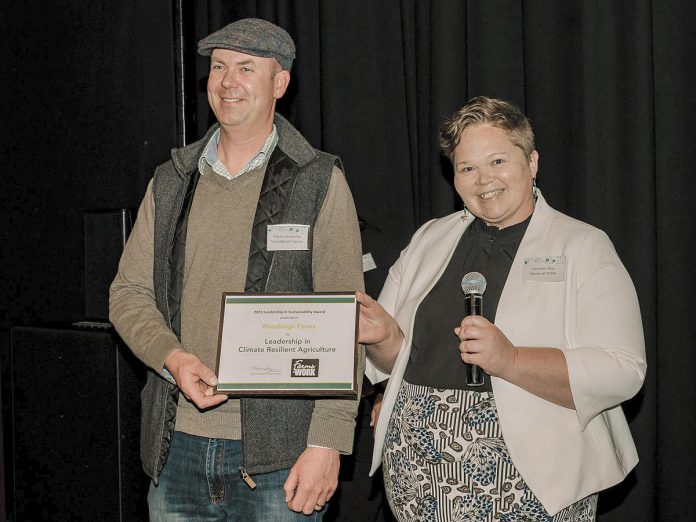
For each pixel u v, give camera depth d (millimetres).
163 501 2008
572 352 1781
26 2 3527
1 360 3646
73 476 2887
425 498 1922
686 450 2650
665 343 2668
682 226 2641
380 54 3225
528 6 2838
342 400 1945
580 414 1779
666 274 2666
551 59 2818
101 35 3297
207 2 3596
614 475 1865
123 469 2762
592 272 1849
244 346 1859
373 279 3215
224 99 1973
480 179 1909
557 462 1806
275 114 2104
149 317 1988
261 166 2018
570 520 1866
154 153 3176
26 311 3549
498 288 1933
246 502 1958
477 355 1732
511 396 1825
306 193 1975
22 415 3051
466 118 1933
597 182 2719
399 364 2012
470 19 2953
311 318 1871
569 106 2814
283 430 1934
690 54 2629
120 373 2754
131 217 2982
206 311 1954
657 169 2674
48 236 3453
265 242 1953
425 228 2221
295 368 1838
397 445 1991
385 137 3230
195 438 1963
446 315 1973
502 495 1840
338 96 3254
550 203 2838
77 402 2863
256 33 1979
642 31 2623
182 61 3145
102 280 3035
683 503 2658
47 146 3471
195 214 2012
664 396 2674
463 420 1864
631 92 2656
